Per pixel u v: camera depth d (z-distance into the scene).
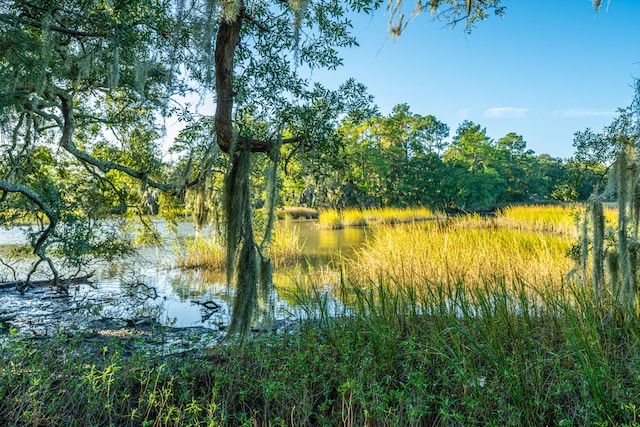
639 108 4.77
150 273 12.05
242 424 3.42
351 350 4.61
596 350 4.38
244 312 4.79
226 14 3.68
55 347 4.86
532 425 3.58
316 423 3.76
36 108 6.30
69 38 6.01
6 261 12.54
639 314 5.30
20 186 6.61
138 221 9.45
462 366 4.29
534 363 4.23
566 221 17.14
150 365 4.62
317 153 5.34
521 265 9.28
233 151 4.55
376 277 9.74
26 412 3.27
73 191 8.30
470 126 52.72
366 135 45.09
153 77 6.62
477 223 21.31
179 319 7.39
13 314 7.48
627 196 5.05
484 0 4.68
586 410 3.44
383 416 3.57
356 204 42.97
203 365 4.48
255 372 4.48
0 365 3.87
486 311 5.42
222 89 4.25
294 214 37.31
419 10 4.82
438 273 9.41
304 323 6.14
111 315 7.58
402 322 5.93
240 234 4.79
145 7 5.80
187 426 3.32
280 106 5.75
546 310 5.99
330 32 5.46
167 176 8.00
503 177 54.19
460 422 3.43
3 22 4.95
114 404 3.76
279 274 11.64
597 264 5.44
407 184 44.22
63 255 8.38
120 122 7.59
